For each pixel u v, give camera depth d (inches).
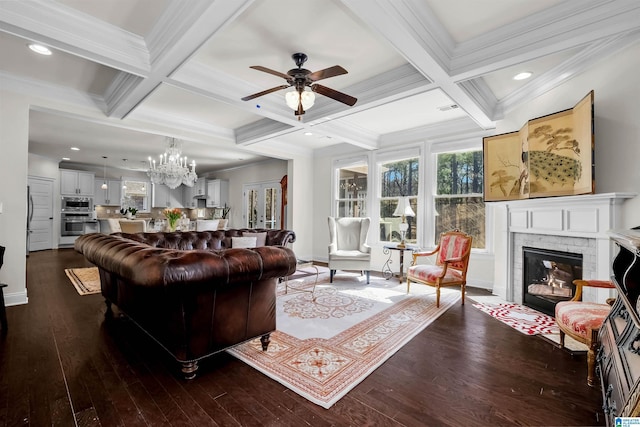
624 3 77.2
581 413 65.0
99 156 294.2
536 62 113.2
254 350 93.7
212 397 69.7
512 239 151.6
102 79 134.3
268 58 113.7
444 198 197.5
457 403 68.4
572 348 96.5
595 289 108.8
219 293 78.9
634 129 95.2
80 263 237.0
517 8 85.5
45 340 98.7
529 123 130.7
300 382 76.1
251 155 285.0
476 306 142.0
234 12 76.6
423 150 203.8
